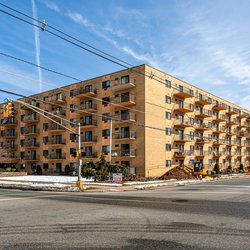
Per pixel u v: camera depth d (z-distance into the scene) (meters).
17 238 6.59
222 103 59.91
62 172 48.00
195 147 48.41
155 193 18.50
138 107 38.41
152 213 9.99
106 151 41.56
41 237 6.67
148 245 6.02
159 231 7.25
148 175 37.06
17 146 58.22
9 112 17.86
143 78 38.28
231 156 61.62
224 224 8.09
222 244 6.09
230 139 62.41
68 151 47.53
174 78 44.16
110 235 6.83
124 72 40.62
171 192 19.19
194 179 37.28
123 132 39.62
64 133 48.66
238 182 31.61
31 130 55.56
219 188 22.59
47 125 52.22
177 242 6.24
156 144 39.09
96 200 14.39
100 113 43.12
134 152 38.12
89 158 43.50
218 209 10.89
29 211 10.62
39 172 51.00
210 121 54.41
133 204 12.55
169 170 40.34
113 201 13.84
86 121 45.09
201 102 49.62
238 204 12.33
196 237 6.67
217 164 50.91
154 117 39.19
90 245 6.00
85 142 43.41
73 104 47.53
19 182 29.88
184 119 45.62
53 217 9.27
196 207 11.45
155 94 39.75
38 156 53.38
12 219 8.94
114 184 27.20
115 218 9.02
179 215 9.55
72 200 14.48
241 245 6.01
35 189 23.19
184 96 45.06
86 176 31.58
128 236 6.74
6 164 59.12
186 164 45.34
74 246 5.94
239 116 65.69
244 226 7.84
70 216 9.44
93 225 7.97
